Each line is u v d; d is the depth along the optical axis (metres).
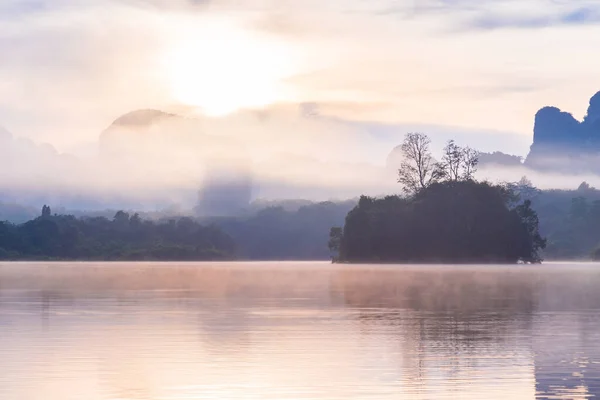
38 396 23.19
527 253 156.75
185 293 65.25
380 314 45.03
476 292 66.12
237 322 40.41
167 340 33.59
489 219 154.62
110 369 26.95
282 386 24.39
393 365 27.53
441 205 155.62
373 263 158.12
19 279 94.38
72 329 37.41
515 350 30.62
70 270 131.88
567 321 40.91
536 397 22.94
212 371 26.62
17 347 31.59
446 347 31.52
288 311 47.22
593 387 24.09
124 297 59.78
